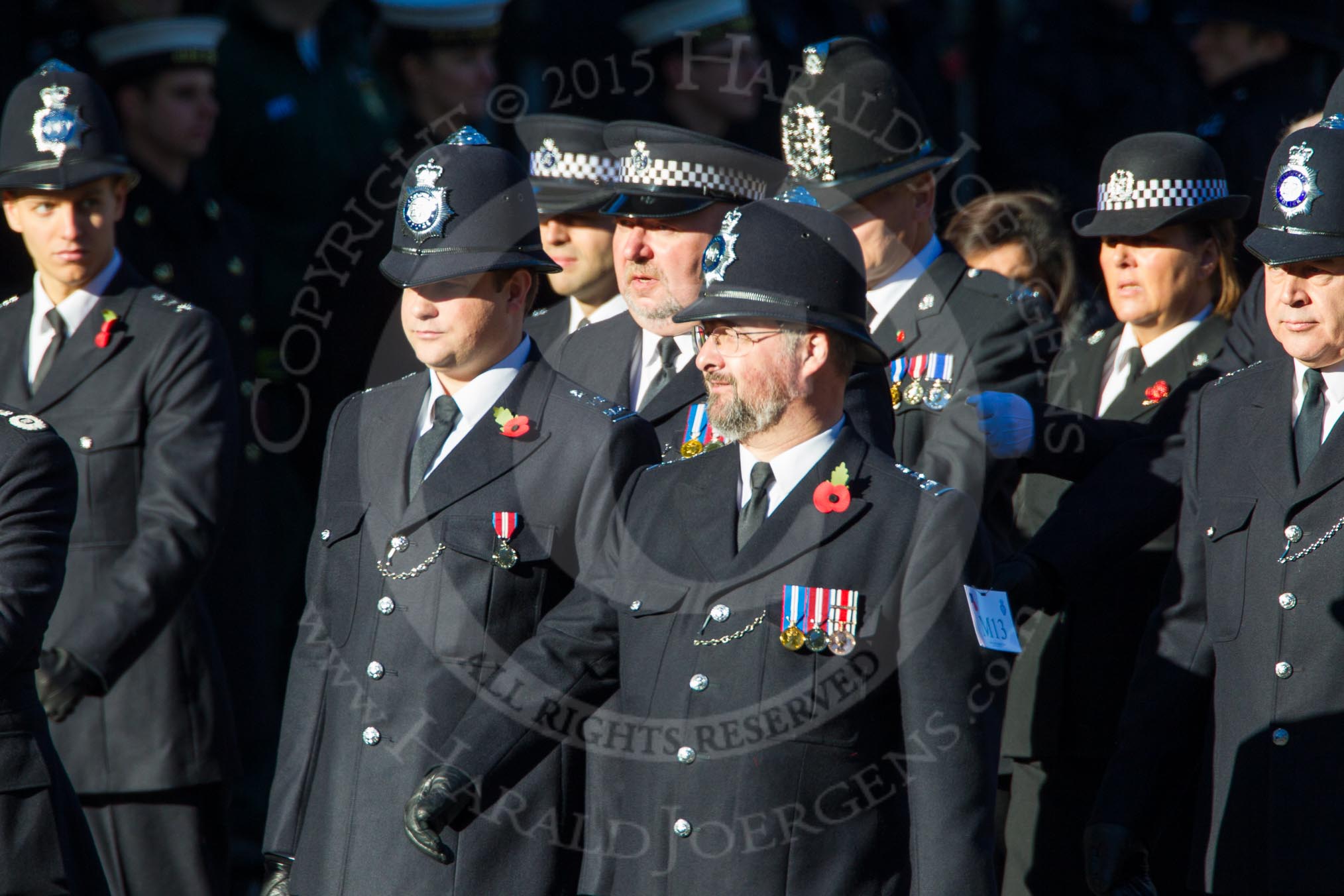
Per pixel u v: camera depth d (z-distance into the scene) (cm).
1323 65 2786
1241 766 1573
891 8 3341
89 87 2120
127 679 2089
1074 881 1972
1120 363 2108
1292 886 1523
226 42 2941
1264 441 1627
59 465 1717
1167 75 2994
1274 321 1591
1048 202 2250
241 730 2411
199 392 2108
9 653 1639
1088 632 1962
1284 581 1573
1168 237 2005
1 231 2677
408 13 2700
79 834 1733
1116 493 1875
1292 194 1549
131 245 2592
